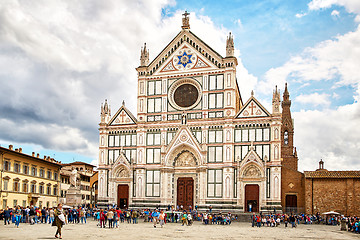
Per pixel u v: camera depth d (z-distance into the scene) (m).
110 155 90.94
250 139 82.06
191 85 88.44
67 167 134.12
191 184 85.50
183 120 86.56
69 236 40.34
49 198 100.81
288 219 72.81
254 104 83.00
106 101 93.06
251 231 53.66
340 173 76.88
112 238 39.25
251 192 80.75
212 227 60.66
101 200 89.50
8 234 41.50
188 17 90.19
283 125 125.75
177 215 73.06
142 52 92.50
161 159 86.31
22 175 88.38
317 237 46.22
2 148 79.38
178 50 90.00
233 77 85.06
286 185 80.31
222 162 82.94
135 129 90.06
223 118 83.94
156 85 90.44
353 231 57.12
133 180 88.12
